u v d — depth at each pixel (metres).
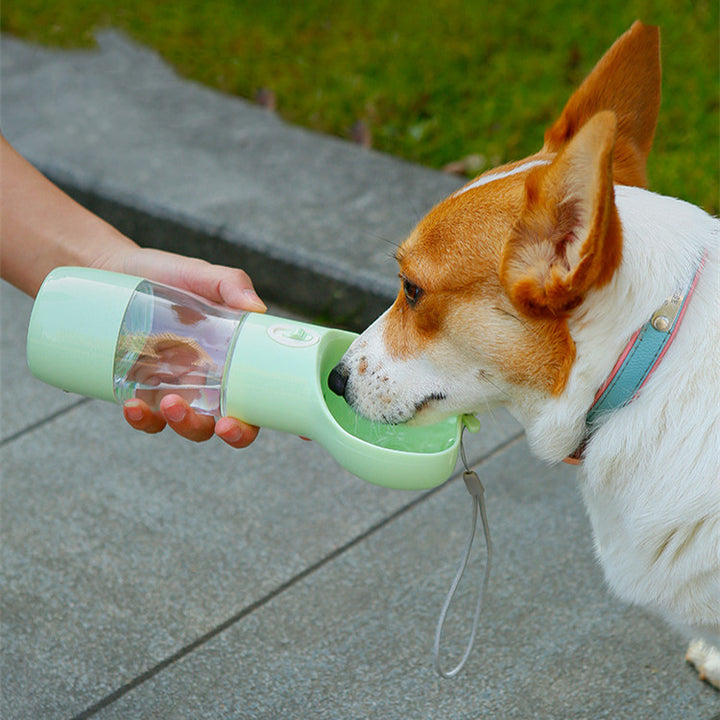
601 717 1.14
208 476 1.38
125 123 1.90
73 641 1.22
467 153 1.76
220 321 1.06
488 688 1.17
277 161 1.77
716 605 1.01
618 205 1.00
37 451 1.41
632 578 1.04
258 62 2.10
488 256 1.00
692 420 0.97
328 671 1.19
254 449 1.41
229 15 2.30
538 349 1.00
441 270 1.02
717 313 0.97
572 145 0.94
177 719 1.16
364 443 1.02
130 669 1.20
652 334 0.97
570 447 1.02
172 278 1.12
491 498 1.34
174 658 1.20
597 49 1.98
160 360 1.06
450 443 1.05
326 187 1.69
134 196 1.68
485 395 1.03
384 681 1.18
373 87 1.96
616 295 0.97
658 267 0.98
